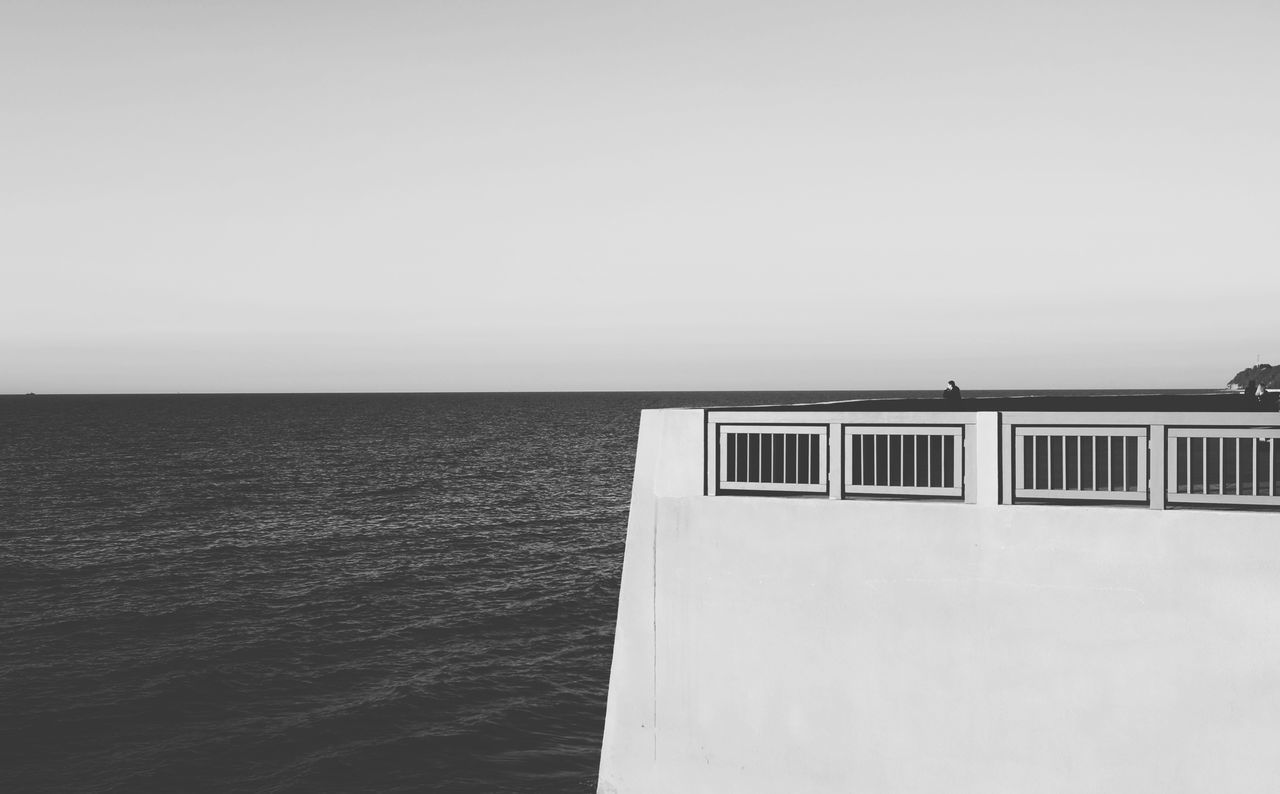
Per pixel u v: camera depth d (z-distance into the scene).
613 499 54.94
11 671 21.38
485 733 17.98
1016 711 8.35
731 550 9.16
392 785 15.62
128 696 19.72
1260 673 7.77
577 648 24.06
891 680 8.68
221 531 42.62
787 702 8.96
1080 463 8.59
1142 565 8.05
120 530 42.81
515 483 63.03
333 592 30.12
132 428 139.50
